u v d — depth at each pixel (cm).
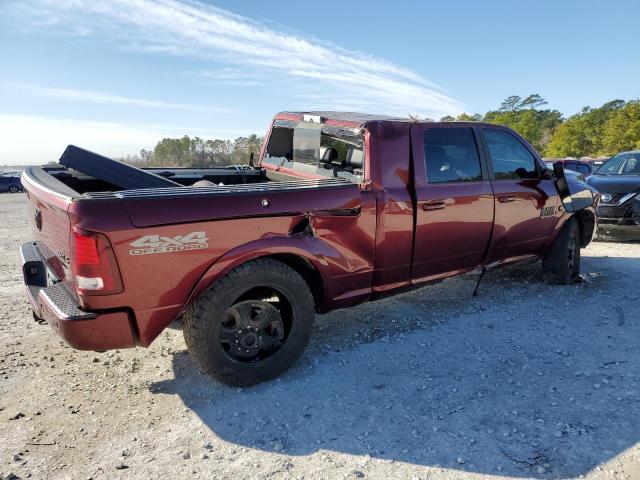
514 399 323
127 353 394
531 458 264
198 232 304
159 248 292
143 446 276
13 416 304
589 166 1844
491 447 273
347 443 279
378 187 389
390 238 396
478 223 461
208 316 314
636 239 833
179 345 409
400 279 424
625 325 451
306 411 312
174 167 523
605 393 329
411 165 411
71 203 272
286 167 504
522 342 414
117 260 280
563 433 285
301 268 377
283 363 350
